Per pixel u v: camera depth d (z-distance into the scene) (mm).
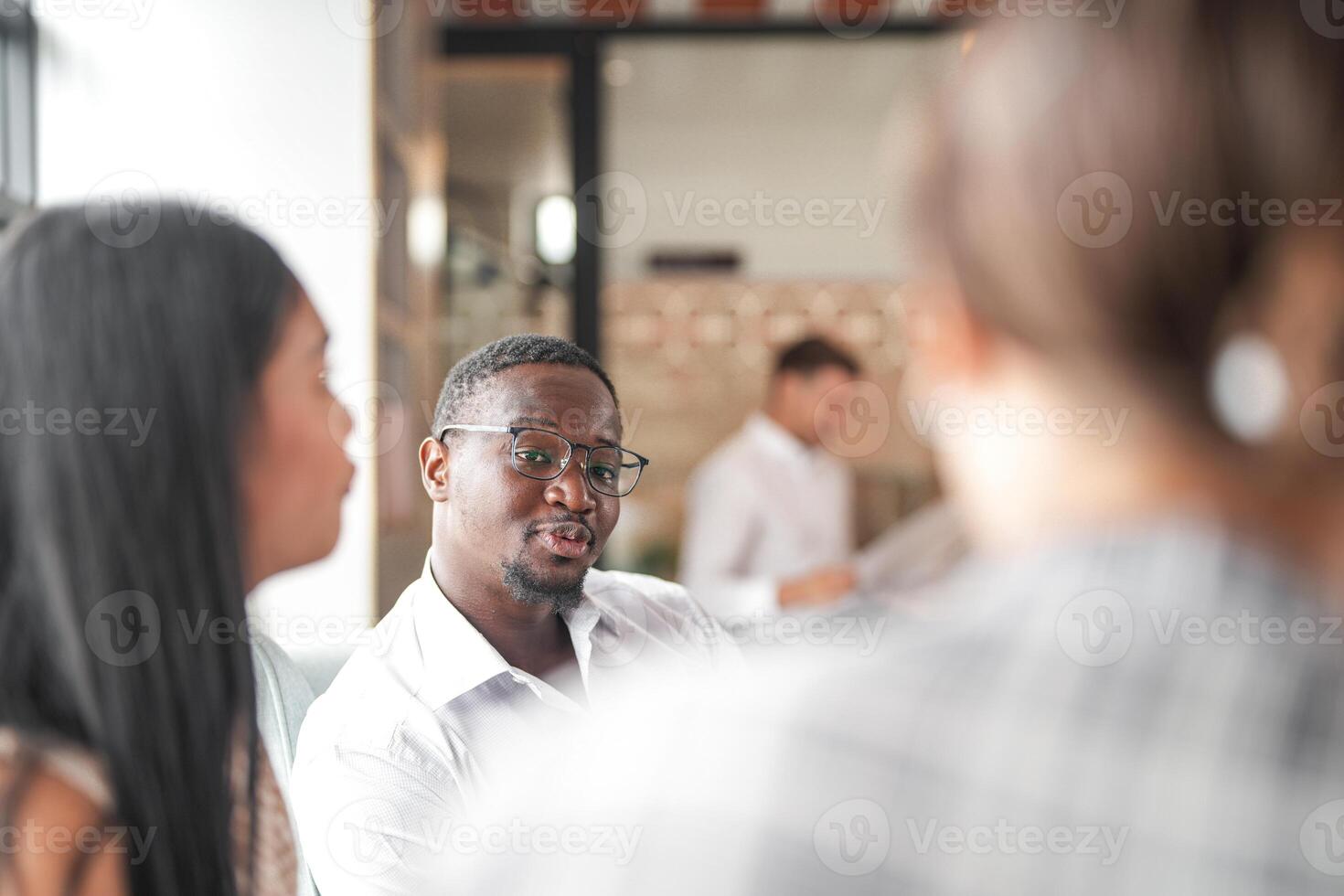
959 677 294
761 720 303
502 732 1193
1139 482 292
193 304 546
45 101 2262
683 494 4723
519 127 3502
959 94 310
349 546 2303
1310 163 269
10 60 2184
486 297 3467
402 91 2740
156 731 532
